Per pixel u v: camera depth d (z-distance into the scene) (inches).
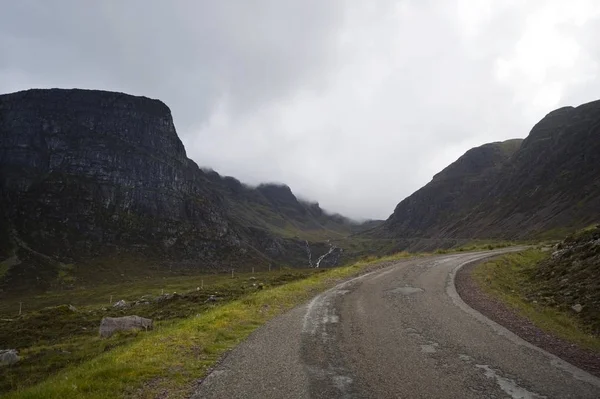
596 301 614.5
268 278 2536.9
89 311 2343.8
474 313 624.7
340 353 449.1
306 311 700.7
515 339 479.5
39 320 2060.8
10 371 1017.5
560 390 329.7
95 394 340.8
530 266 1139.9
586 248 901.2
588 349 438.0
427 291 842.2
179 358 444.1
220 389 348.5
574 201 6875.0
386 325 574.9
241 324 615.5
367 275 1161.4
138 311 2079.2
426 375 371.6
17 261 7618.1
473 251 1936.5
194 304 1923.0
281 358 434.0
